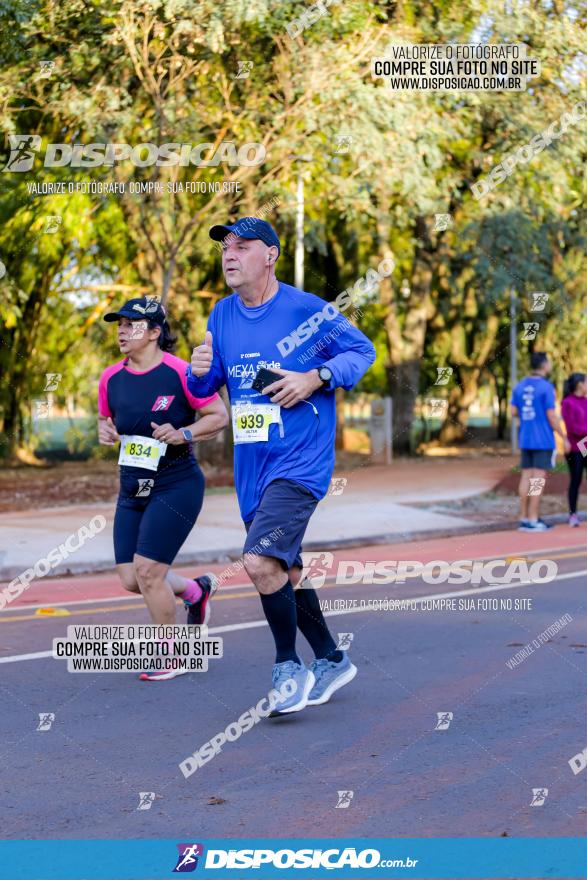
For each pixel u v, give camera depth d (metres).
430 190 18.62
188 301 22.11
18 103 18.27
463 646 7.63
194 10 16.20
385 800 4.57
